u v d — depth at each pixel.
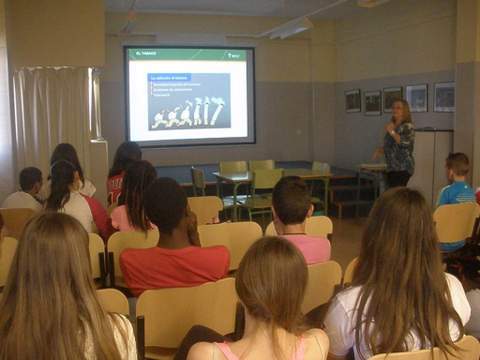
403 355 1.45
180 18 9.65
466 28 6.80
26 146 5.88
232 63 10.08
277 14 9.80
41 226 1.25
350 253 5.93
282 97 10.45
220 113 10.11
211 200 4.44
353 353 1.75
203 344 1.32
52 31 5.74
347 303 1.67
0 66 5.38
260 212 6.89
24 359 1.19
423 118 8.10
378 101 9.16
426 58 7.95
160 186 2.23
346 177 8.63
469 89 6.79
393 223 1.60
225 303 2.12
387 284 1.58
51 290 1.22
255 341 1.30
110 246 2.92
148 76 9.68
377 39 9.11
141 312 2.00
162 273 2.21
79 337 1.23
